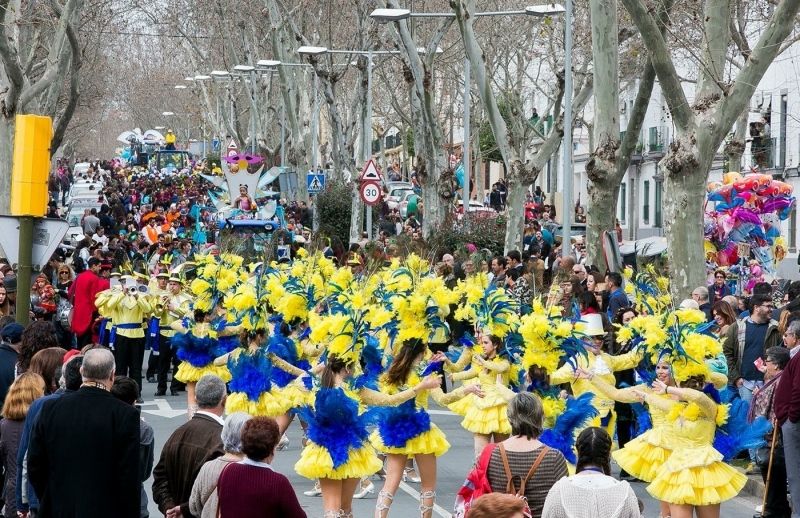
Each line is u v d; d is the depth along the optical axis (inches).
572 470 498.6
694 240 927.0
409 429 545.0
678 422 517.7
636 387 542.9
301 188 2452.0
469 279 761.6
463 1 1302.9
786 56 1894.7
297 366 697.0
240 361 687.1
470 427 614.5
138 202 2910.9
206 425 414.3
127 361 966.4
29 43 1531.7
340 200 2105.1
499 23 1955.0
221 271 816.3
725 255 1179.9
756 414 600.7
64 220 629.9
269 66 2274.9
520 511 288.7
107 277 1025.5
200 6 2864.2
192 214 2140.7
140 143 4645.7
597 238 1125.1
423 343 559.8
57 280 1200.2
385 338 589.9
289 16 1968.5
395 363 553.0
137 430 408.5
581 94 1421.0
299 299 710.5
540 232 1744.6
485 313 611.8
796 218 1884.8
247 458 370.0
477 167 2883.9
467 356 629.3
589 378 544.1
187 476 408.5
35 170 620.1
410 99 1617.9
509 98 2037.4
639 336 555.2
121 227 2242.9
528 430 401.1
